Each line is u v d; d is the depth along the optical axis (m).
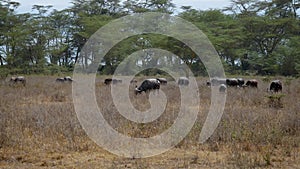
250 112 10.80
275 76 38.12
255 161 6.67
